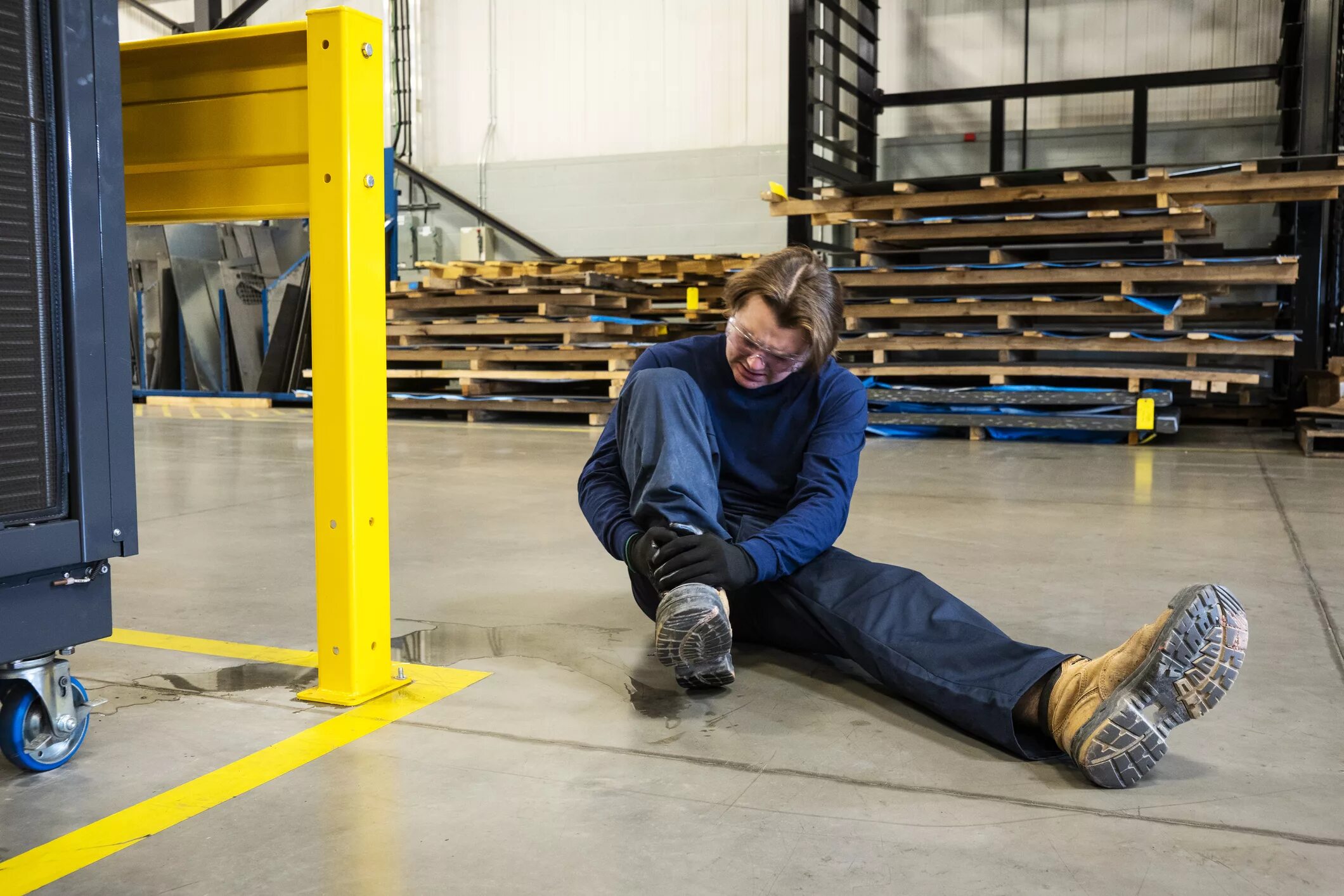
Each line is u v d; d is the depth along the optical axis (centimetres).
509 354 848
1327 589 297
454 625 264
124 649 244
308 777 171
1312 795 163
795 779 169
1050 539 370
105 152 167
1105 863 141
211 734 190
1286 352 653
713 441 219
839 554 215
